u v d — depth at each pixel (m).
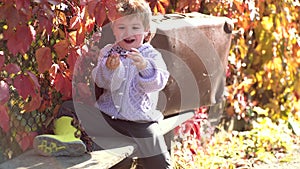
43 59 3.56
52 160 3.48
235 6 5.75
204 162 5.30
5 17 3.33
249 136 6.11
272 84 6.65
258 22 6.40
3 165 3.39
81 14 3.65
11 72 3.35
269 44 6.46
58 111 3.87
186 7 5.17
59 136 3.56
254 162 5.61
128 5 3.71
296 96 6.83
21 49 3.39
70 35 3.69
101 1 3.62
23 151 3.67
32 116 3.76
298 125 6.66
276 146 6.00
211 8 5.48
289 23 6.49
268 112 6.73
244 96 6.48
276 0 6.37
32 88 3.45
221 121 6.15
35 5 3.51
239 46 6.07
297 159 5.73
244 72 6.43
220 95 5.03
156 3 4.70
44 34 3.72
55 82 3.73
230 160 5.49
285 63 6.61
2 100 3.26
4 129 3.37
